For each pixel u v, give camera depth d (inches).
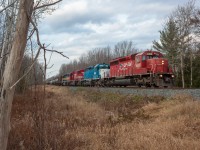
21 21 132.0
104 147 345.7
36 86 273.0
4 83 132.2
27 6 132.0
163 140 357.7
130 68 1157.1
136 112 646.5
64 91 1556.3
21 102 597.3
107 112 676.1
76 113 605.6
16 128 347.6
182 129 426.6
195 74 1758.1
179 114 527.2
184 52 1813.5
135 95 841.5
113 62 1392.7
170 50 1966.0
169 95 725.9
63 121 466.3
